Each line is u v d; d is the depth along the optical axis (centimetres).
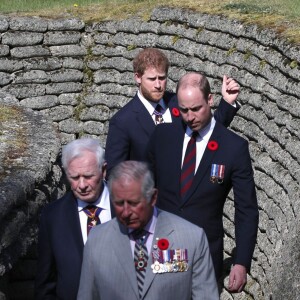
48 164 1991
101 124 3309
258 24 2480
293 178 2075
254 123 2386
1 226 1714
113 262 1273
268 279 1972
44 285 1457
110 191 1241
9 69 3297
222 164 1600
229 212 2384
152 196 1243
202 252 1293
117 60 3225
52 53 3334
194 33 2772
